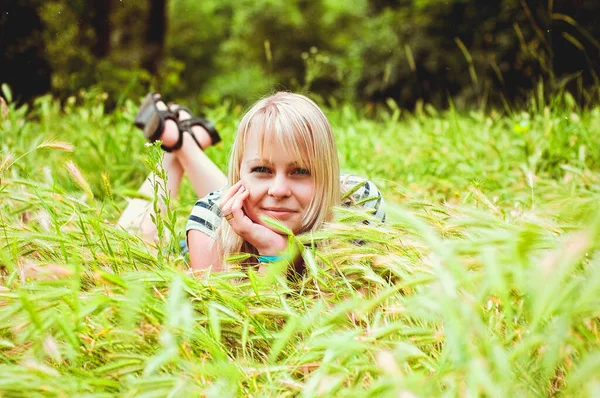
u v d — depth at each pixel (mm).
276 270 1031
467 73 9695
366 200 1678
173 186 2578
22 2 6145
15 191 2125
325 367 1026
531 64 7840
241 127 1825
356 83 11695
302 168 1753
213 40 19828
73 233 1633
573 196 2197
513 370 1023
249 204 1806
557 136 3270
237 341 1290
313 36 18094
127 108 4180
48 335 1029
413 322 1291
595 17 7547
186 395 1018
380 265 1411
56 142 1666
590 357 822
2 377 988
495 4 9477
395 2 11312
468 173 3051
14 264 1451
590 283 858
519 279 862
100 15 9977
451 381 951
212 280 1375
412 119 5016
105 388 1076
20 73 6234
